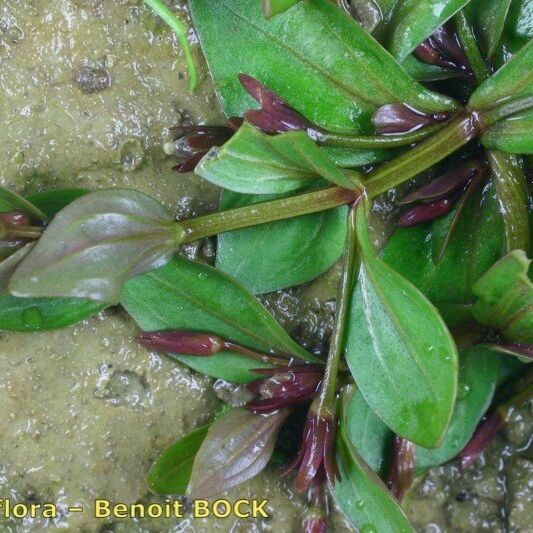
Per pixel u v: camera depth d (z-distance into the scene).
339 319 0.10
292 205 0.10
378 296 0.10
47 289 0.09
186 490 0.10
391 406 0.10
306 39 0.10
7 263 0.10
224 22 0.10
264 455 0.10
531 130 0.10
